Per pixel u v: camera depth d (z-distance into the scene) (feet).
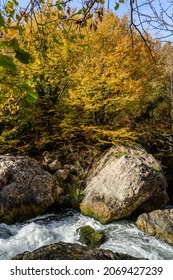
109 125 38.34
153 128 42.16
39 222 26.37
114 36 34.83
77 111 36.58
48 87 37.40
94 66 34.27
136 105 38.68
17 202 26.50
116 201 26.66
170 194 35.83
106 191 27.89
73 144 40.24
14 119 36.29
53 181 30.37
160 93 41.14
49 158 37.37
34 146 40.04
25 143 39.40
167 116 43.32
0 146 37.42
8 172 27.76
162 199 28.45
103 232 24.79
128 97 33.73
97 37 33.47
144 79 34.91
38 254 14.26
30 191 27.71
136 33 34.14
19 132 39.06
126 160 29.09
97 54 34.37
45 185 28.94
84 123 35.99
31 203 27.22
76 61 34.58
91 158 36.09
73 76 33.06
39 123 39.75
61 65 33.06
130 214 27.35
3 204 25.84
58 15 7.90
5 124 37.76
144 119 42.70
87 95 34.35
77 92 33.17
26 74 27.66
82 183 32.96
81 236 23.44
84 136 39.86
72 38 8.55
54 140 39.65
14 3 5.84
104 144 39.24
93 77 32.55
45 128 39.40
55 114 38.06
